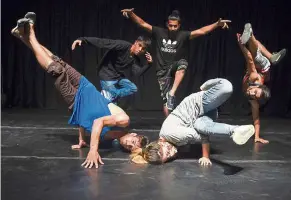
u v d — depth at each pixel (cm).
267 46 600
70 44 604
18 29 319
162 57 393
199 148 352
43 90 612
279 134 434
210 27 391
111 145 356
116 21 595
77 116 322
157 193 239
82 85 328
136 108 611
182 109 308
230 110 610
